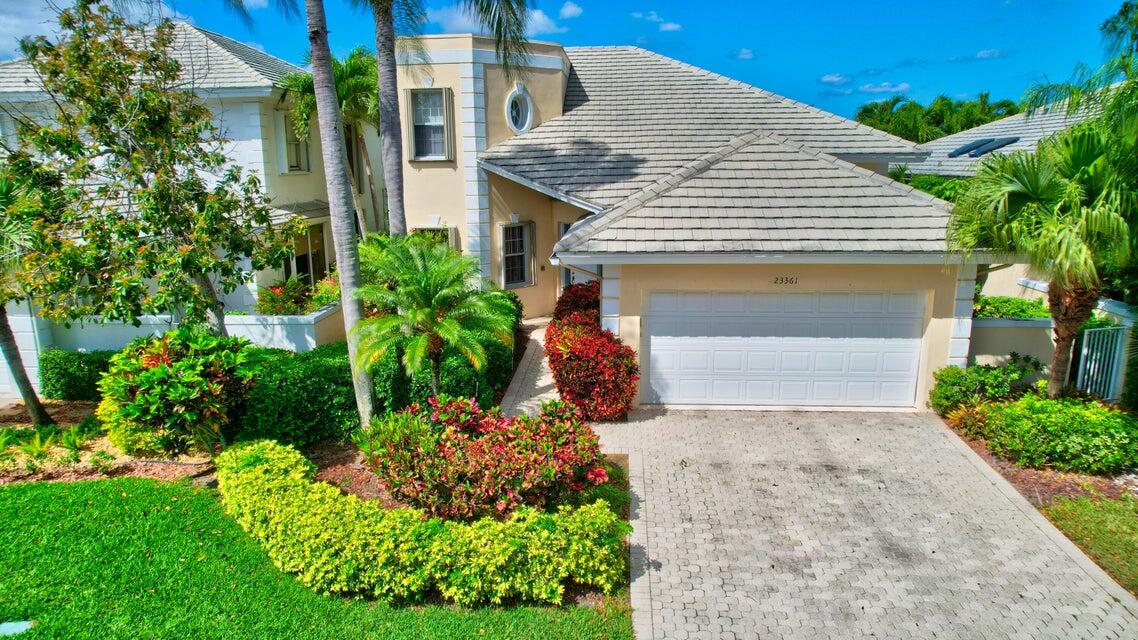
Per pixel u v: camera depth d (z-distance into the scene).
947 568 7.95
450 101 18.06
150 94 11.68
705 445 11.25
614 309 12.46
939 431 11.71
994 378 11.82
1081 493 9.62
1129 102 9.09
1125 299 14.00
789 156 13.95
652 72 21.53
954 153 24.30
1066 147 9.59
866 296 12.34
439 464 8.55
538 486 8.43
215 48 18.83
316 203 21.45
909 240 11.64
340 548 7.35
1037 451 10.18
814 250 11.46
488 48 18.00
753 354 12.75
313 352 13.23
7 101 16.45
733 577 7.80
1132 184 9.05
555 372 12.28
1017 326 12.50
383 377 11.66
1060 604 7.32
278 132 19.16
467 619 7.02
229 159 13.48
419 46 17.06
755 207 12.55
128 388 9.58
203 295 11.84
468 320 11.26
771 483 9.97
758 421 12.24
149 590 7.22
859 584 7.68
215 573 7.55
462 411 9.77
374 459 8.91
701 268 12.23
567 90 20.83
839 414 12.53
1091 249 9.26
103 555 7.78
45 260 10.70
